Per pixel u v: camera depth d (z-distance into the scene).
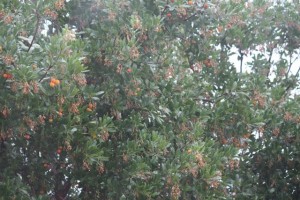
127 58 2.31
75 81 2.11
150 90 2.39
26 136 2.20
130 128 2.34
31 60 2.02
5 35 2.09
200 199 2.33
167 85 2.44
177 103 2.40
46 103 2.08
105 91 2.35
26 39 2.10
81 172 2.34
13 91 2.02
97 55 2.37
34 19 2.21
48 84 2.06
